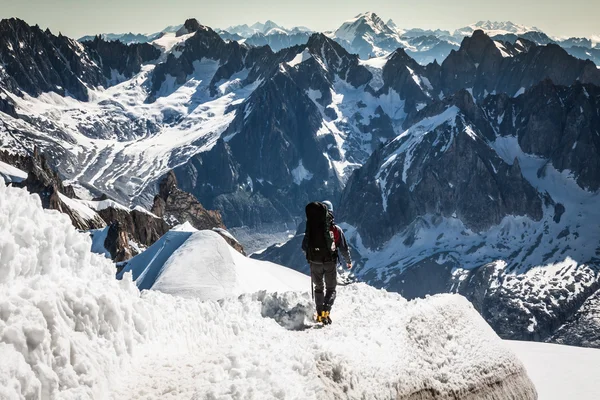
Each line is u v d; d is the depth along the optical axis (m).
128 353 6.82
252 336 9.38
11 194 6.93
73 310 6.17
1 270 5.89
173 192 128.25
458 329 11.21
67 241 7.63
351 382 7.66
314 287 11.08
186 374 6.79
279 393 6.40
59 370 5.40
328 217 10.83
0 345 4.95
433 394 9.25
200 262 32.09
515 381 11.36
